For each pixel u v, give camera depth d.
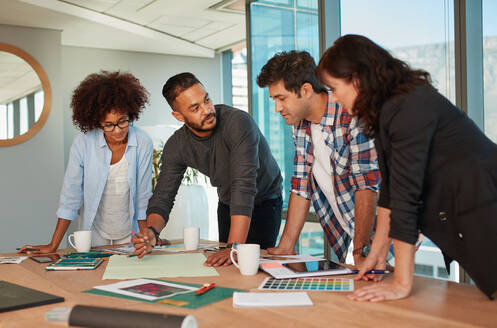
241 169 1.99
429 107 1.13
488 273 1.12
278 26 3.96
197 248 2.03
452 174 1.15
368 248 1.73
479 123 2.55
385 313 1.02
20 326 0.99
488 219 1.12
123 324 0.90
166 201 2.23
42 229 5.12
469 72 2.50
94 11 4.80
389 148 1.22
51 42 5.10
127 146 2.36
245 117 2.09
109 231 2.48
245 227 1.91
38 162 5.08
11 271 1.60
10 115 4.94
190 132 2.19
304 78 1.71
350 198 1.94
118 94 2.21
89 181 2.33
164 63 6.30
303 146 1.93
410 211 1.15
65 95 5.76
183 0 4.44
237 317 1.01
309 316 1.01
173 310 1.07
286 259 1.69
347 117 1.77
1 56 4.89
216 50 6.42
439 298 1.14
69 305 1.14
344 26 3.33
